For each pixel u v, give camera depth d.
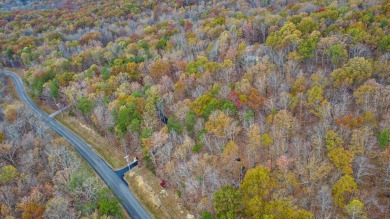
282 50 129.50
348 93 103.44
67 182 99.94
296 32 129.88
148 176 113.31
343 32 126.12
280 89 110.19
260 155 97.38
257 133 93.44
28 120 135.50
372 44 116.06
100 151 129.38
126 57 154.88
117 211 93.56
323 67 122.38
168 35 179.50
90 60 171.00
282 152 90.88
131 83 138.25
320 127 92.12
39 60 186.25
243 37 158.50
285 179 83.12
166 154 106.62
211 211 90.25
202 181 94.88
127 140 126.69
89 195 96.62
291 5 178.88
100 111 126.44
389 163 78.62
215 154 102.38
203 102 109.00
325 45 120.94
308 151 91.44
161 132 108.88
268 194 82.50
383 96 94.12
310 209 80.88
